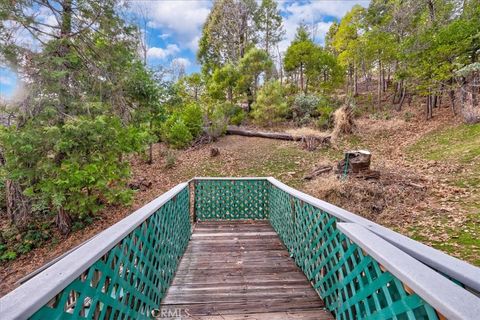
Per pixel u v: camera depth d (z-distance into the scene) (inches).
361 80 762.8
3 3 154.9
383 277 41.4
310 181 248.2
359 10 556.1
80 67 199.2
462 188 181.2
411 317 33.5
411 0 444.8
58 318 30.2
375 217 165.3
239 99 542.6
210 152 358.9
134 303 56.9
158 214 78.5
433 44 332.5
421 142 317.1
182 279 92.4
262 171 295.3
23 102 174.4
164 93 284.8
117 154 215.2
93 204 207.3
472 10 321.7
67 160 179.3
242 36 643.5
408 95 494.0
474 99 335.9
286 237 123.2
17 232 220.5
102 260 42.4
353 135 377.1
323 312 72.2
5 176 177.0
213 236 143.4
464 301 25.5
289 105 497.0
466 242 120.3
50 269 32.5
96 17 192.2
